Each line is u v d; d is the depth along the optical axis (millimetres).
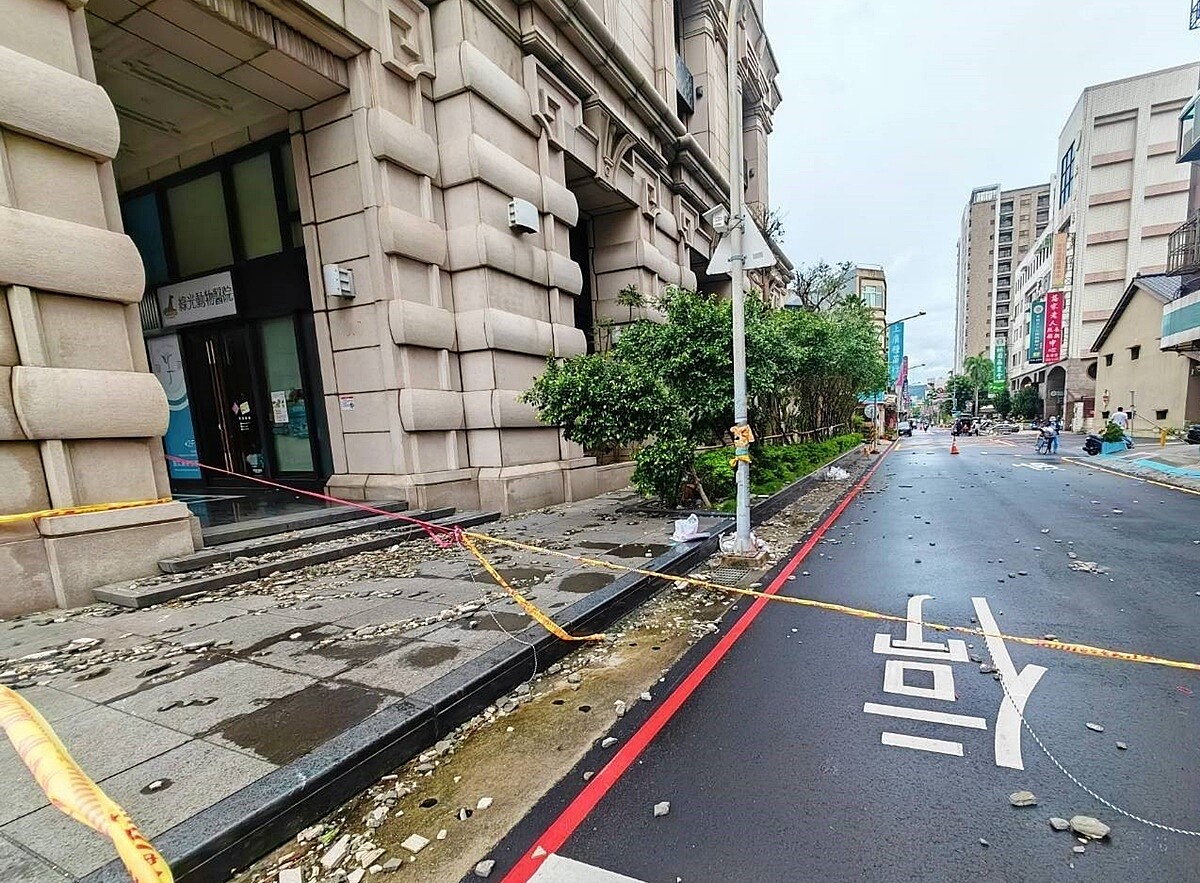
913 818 2449
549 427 10547
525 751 3061
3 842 2164
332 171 8367
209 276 10195
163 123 9047
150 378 5652
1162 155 34500
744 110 24453
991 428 49875
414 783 2799
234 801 2342
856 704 3441
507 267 9391
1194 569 5941
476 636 4188
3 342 4770
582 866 2238
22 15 4844
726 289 20781
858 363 20375
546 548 6949
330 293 8227
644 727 3271
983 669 3799
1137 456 17688
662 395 8602
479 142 8758
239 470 10789
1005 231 86625
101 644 4160
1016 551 6949
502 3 9406
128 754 2729
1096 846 2246
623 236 14141
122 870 2008
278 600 5109
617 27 12750
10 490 4816
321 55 7633
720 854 2281
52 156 5020
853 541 7934
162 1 6207
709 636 4668
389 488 8391
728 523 8125
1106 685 3541
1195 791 2557
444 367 9000
